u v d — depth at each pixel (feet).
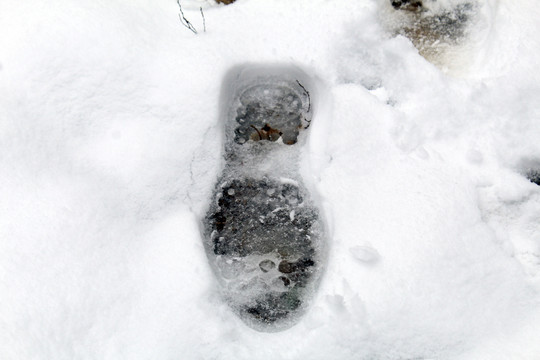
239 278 1.96
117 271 1.90
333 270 1.88
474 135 1.97
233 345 1.83
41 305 1.83
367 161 1.96
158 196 1.97
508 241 1.88
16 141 1.95
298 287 1.94
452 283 1.83
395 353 1.80
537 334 1.78
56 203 1.91
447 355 1.79
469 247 1.86
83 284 1.87
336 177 1.95
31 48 1.99
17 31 2.00
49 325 1.83
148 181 1.97
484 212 1.92
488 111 1.98
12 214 1.90
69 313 1.84
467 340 1.79
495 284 1.83
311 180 2.00
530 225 1.89
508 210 1.91
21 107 1.97
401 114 1.99
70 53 2.00
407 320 1.81
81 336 1.84
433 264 1.84
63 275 1.86
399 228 1.88
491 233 1.87
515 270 1.84
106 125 2.00
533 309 1.81
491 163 1.95
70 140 1.98
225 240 2.00
